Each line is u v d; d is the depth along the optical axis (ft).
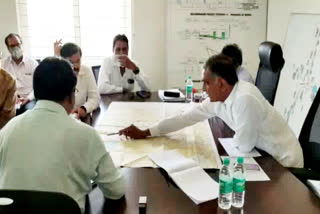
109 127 6.97
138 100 9.43
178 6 13.24
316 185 4.81
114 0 13.33
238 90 5.76
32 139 3.73
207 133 6.77
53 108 3.86
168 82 13.84
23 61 12.07
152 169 5.19
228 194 4.18
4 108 8.23
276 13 12.72
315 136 6.24
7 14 12.87
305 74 10.19
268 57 8.11
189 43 13.57
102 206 4.22
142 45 13.74
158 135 6.57
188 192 4.51
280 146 5.95
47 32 13.30
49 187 3.65
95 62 13.78
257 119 5.70
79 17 13.29
